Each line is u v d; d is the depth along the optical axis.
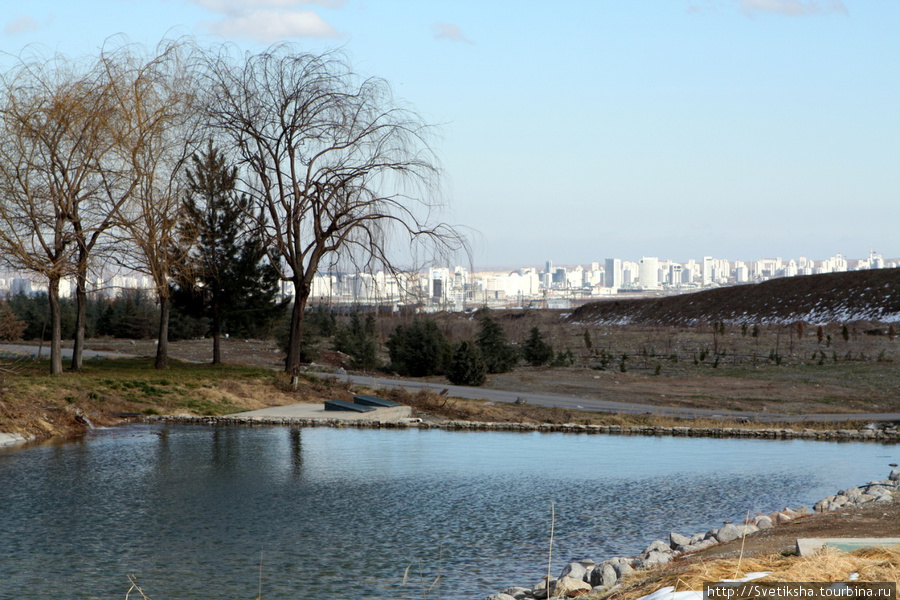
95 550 10.92
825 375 45.16
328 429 25.11
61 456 19.14
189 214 32.34
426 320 44.53
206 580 9.57
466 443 22.66
